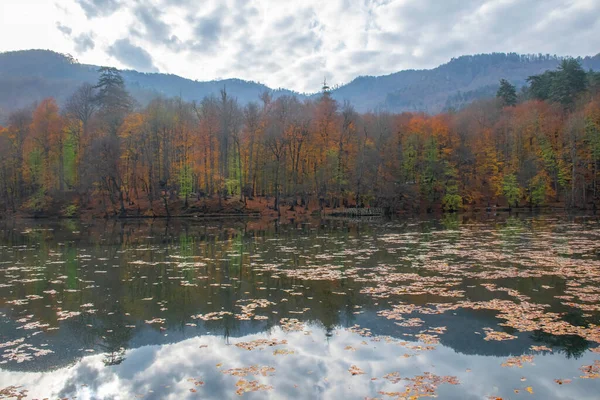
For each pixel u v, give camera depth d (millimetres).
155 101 80250
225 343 11477
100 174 67062
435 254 26500
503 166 86812
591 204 79938
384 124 86938
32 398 8570
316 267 22578
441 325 12617
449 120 97688
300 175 79875
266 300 15953
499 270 20891
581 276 19266
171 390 8727
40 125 77875
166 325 13156
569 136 78438
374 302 15391
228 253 28297
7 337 12258
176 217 70562
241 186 77188
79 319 13891
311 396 8320
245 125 88562
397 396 8250
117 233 44125
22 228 52031
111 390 8797
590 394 8219
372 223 56406
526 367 9523
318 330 12422
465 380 8914
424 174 81688
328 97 86500
